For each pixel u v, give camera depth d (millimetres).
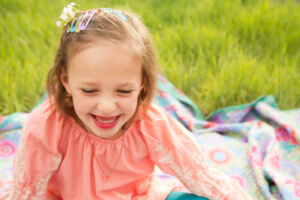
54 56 1339
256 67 2615
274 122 2303
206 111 2480
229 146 2193
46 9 3330
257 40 2994
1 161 2018
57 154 1357
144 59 1225
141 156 1465
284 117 2332
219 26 3170
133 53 1150
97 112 1209
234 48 2844
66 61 1210
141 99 1369
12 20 3045
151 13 3121
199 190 1485
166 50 2785
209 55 2748
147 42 1259
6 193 1636
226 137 2281
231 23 3180
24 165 1334
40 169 1348
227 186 1533
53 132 1351
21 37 2846
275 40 2975
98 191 1440
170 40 2875
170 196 1550
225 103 2461
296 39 2980
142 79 1305
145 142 1438
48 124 1350
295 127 2230
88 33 1143
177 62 2754
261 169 1967
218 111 2422
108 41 1127
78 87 1180
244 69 2531
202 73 2602
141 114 1414
